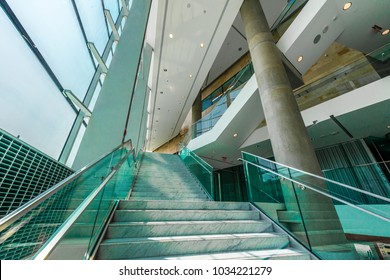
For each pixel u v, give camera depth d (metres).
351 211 2.71
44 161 3.29
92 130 3.36
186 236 2.01
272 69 4.54
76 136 4.82
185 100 11.14
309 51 5.39
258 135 7.03
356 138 6.29
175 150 16.61
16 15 2.90
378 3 4.49
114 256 1.64
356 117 4.88
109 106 3.58
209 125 8.20
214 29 6.75
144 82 7.61
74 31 4.49
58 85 4.04
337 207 2.72
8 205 2.46
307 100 5.80
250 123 6.72
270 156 8.31
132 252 1.68
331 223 2.54
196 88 10.01
